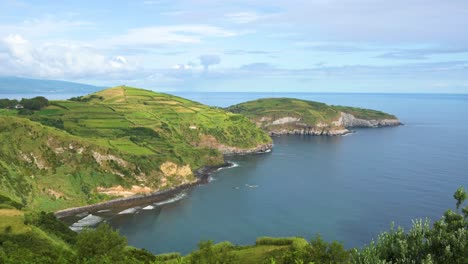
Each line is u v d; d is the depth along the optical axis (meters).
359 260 32.19
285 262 47.47
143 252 75.19
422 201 131.50
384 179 164.88
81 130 190.25
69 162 151.38
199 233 111.12
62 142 155.12
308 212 125.44
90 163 153.75
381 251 32.38
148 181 156.50
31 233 79.38
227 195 148.88
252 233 110.00
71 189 142.50
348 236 104.69
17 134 150.25
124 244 65.00
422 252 31.00
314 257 45.22
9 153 143.38
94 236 61.41
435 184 153.12
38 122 173.12
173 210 132.88
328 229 110.12
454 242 29.80
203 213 128.50
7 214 87.31
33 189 134.62
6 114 193.12
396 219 115.44
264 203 136.88
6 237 75.62
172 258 79.81
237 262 54.28
